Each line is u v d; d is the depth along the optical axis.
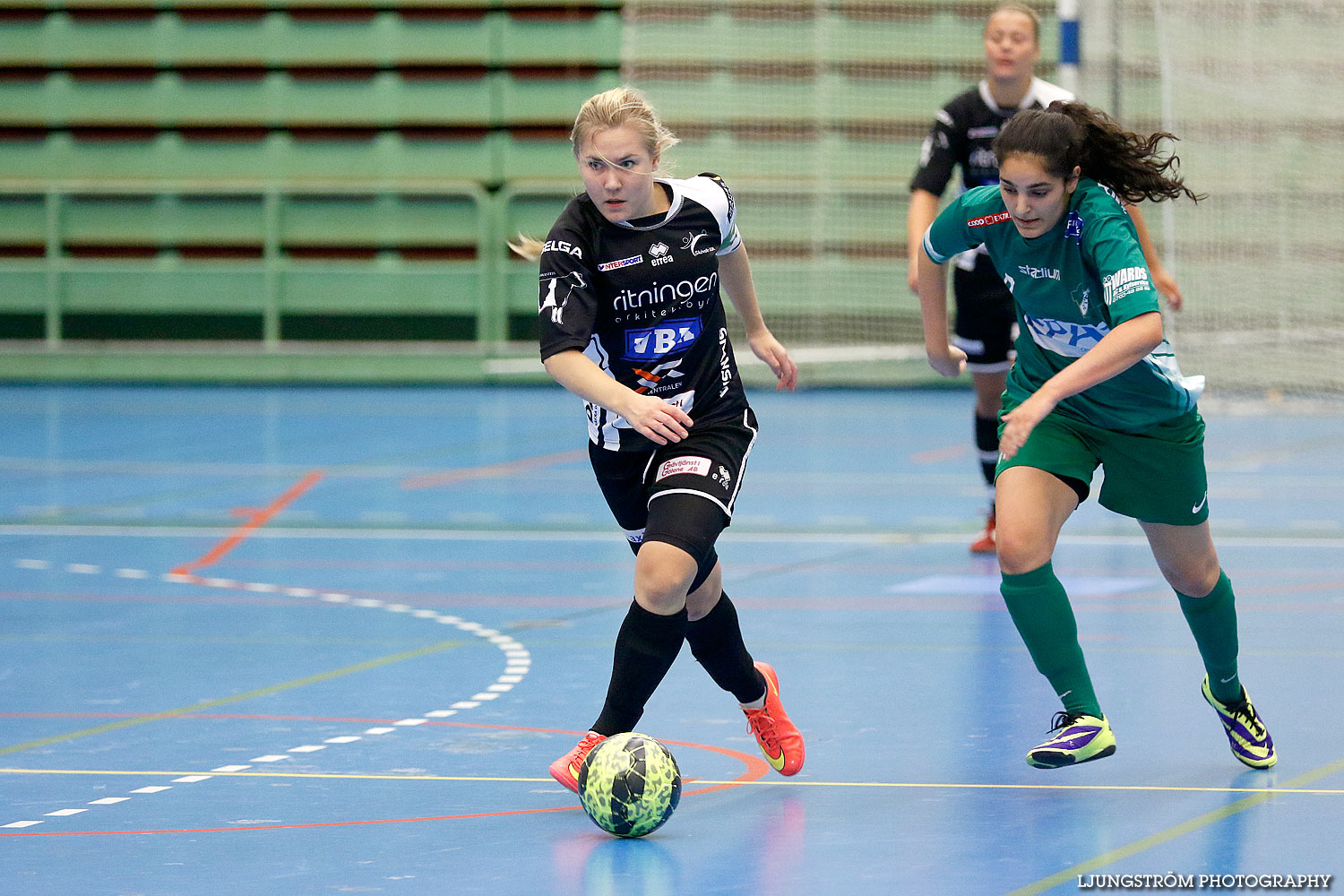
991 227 11.42
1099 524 25.05
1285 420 38.72
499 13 49.66
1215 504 26.48
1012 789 11.25
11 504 27.98
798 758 11.57
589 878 9.30
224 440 37.03
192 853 9.86
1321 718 13.18
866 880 9.20
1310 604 18.31
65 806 10.96
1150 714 13.47
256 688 14.83
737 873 9.39
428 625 17.86
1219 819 10.39
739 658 11.38
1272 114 42.78
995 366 22.06
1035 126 10.63
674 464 10.92
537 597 19.61
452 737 12.98
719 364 11.21
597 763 10.16
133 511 27.12
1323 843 9.82
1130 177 11.02
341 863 9.63
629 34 49.31
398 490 29.38
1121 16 42.34
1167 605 18.36
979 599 19.05
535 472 31.59
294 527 25.44
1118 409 11.20
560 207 49.69
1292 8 42.47
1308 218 42.72
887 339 48.62
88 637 17.31
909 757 12.19
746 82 49.16
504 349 49.62
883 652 16.16
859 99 48.91
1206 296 42.97
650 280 10.86
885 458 33.41
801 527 24.98
